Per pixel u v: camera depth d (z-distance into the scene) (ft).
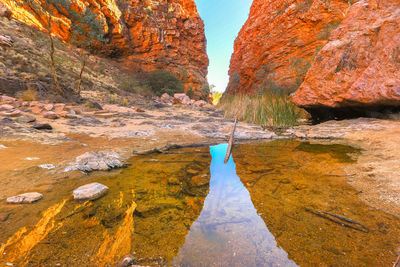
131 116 25.38
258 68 57.67
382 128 13.55
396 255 3.27
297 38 44.68
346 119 19.89
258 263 3.18
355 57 17.37
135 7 92.27
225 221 4.38
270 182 6.64
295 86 41.65
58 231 3.96
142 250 3.49
